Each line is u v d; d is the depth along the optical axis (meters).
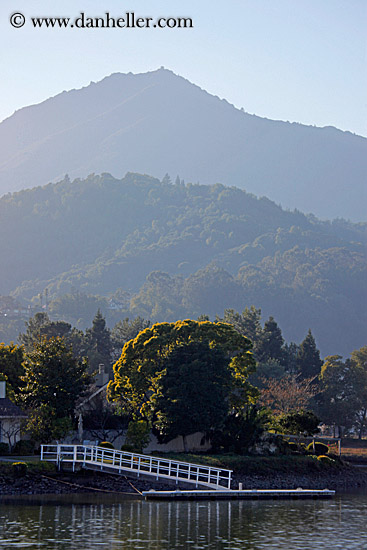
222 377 100.25
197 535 58.88
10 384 99.88
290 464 99.81
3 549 51.78
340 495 87.94
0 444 89.88
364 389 174.50
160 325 107.69
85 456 80.69
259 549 54.38
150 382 102.81
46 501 72.00
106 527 60.53
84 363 97.25
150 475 80.81
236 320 198.12
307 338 189.25
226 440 101.19
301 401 152.25
